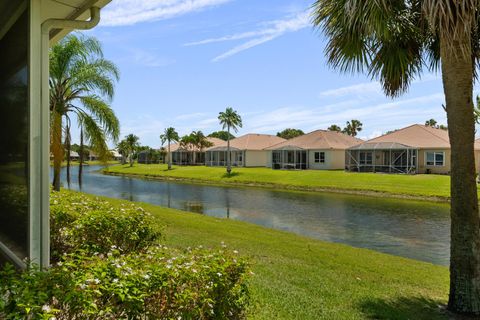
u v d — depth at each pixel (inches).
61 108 479.2
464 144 168.9
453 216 173.5
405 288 204.2
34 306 61.1
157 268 87.5
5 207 139.5
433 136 1275.8
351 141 1668.3
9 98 135.0
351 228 473.4
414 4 174.4
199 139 2191.2
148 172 1747.0
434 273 246.7
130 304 75.7
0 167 149.1
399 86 206.2
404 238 415.2
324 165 1520.7
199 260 104.0
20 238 117.5
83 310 68.1
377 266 253.9
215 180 1316.4
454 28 134.6
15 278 74.4
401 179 1012.5
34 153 109.2
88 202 213.3
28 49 108.4
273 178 1227.2
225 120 1587.1
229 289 100.5
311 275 213.6
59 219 179.5
